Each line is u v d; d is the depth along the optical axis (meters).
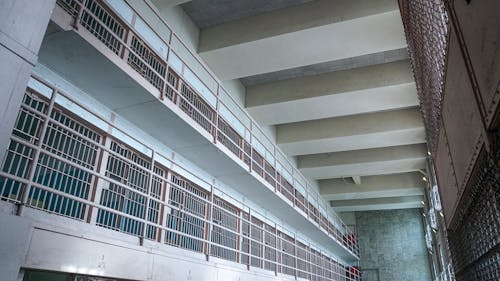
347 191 16.09
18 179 3.06
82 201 3.57
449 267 10.07
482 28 1.61
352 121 11.57
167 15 7.15
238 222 9.66
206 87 7.74
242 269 7.21
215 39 7.97
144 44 6.12
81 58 4.90
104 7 5.51
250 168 8.77
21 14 2.42
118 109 6.07
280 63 8.16
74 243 3.55
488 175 1.95
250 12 7.73
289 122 11.30
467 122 2.21
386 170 14.05
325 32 7.26
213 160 7.99
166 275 4.86
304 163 14.09
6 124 2.25
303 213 12.55
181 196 7.46
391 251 18.55
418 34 3.53
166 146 7.28
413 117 11.00
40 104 4.79
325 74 9.62
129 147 6.29
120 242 4.16
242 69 8.41
